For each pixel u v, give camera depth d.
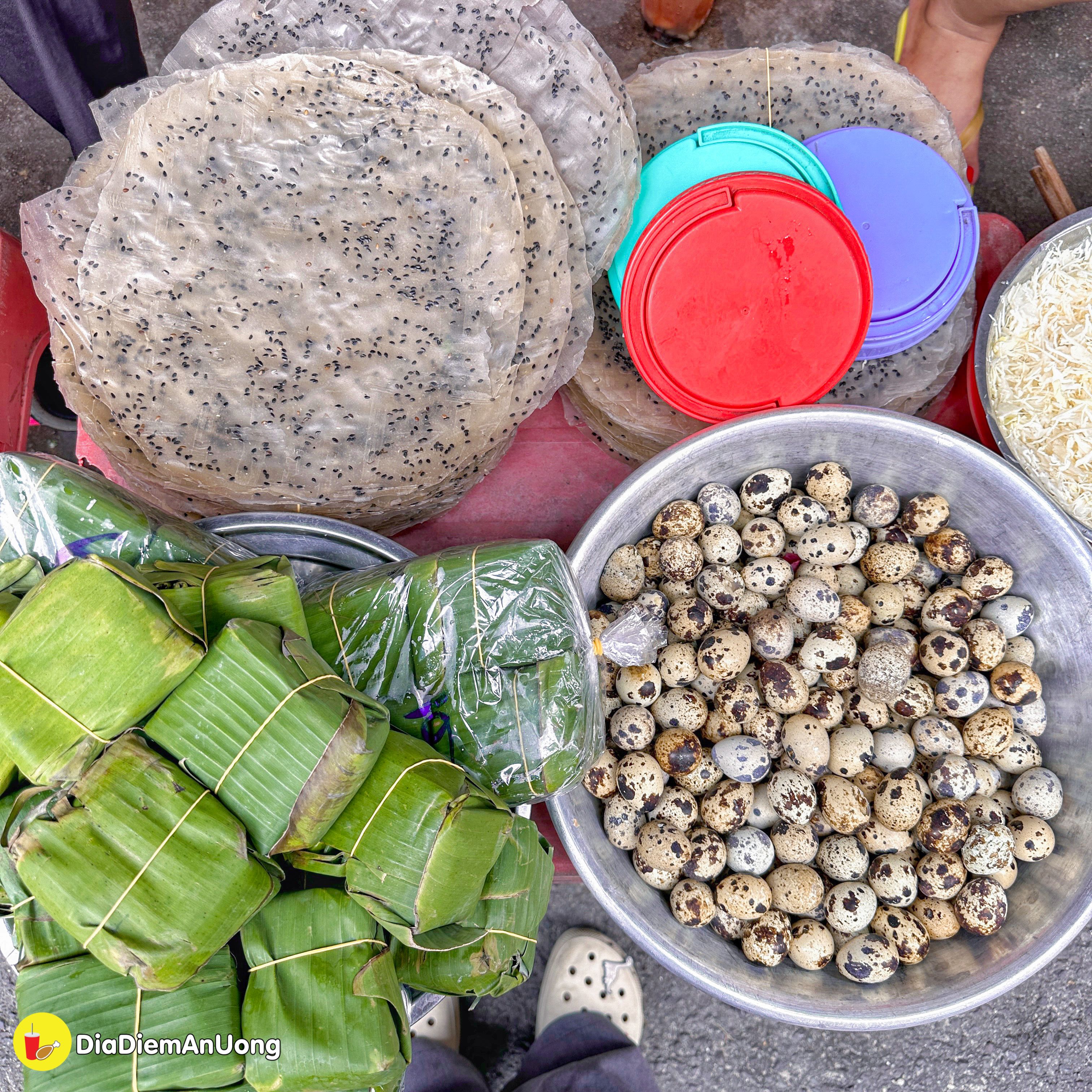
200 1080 0.87
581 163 1.25
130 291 1.16
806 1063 2.00
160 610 0.89
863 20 2.09
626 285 1.30
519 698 1.08
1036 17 2.06
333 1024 0.88
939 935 1.39
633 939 1.25
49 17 1.25
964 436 1.30
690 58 1.50
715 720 1.42
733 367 1.36
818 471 1.46
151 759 0.88
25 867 0.82
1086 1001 1.98
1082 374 1.39
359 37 1.20
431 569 1.11
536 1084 1.79
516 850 1.03
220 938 0.86
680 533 1.44
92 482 1.05
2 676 0.85
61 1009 0.88
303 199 1.17
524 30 1.18
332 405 1.27
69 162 2.04
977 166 2.05
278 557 1.03
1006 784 1.50
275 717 0.88
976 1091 1.98
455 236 1.18
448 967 0.98
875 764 1.42
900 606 1.45
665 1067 2.00
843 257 1.30
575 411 1.59
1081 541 1.29
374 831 0.91
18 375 1.59
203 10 2.04
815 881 1.38
